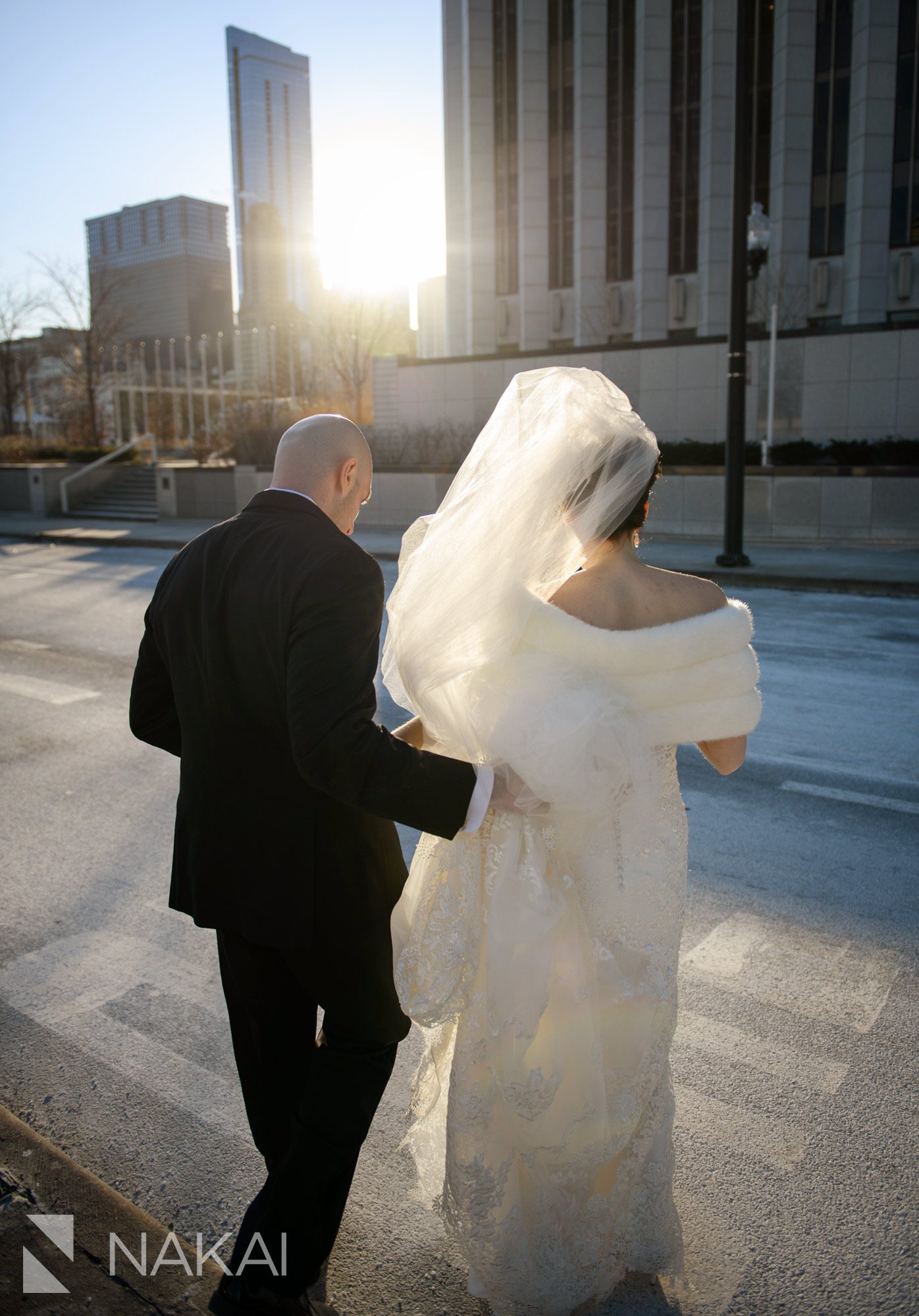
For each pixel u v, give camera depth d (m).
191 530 19.81
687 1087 2.52
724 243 27.72
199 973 3.19
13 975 3.18
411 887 1.76
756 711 1.58
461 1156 1.64
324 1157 1.68
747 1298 1.86
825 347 17.23
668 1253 1.83
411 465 19.16
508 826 1.60
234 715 1.62
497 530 1.55
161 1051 2.75
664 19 28.02
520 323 32.47
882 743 5.59
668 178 28.77
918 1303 1.85
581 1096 1.60
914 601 10.40
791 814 4.52
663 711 1.57
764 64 27.27
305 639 1.47
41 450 29.67
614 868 1.62
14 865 4.08
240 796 1.64
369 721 1.48
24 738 6.02
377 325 32.88
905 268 25.89
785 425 17.78
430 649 1.58
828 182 26.72
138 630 9.61
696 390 18.53
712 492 15.38
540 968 1.56
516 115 31.59
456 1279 1.93
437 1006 1.61
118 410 45.25
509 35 31.34
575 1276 1.70
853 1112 2.42
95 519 24.00
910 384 16.73
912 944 3.27
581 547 1.60
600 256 30.31
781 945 3.27
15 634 9.56
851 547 14.09
